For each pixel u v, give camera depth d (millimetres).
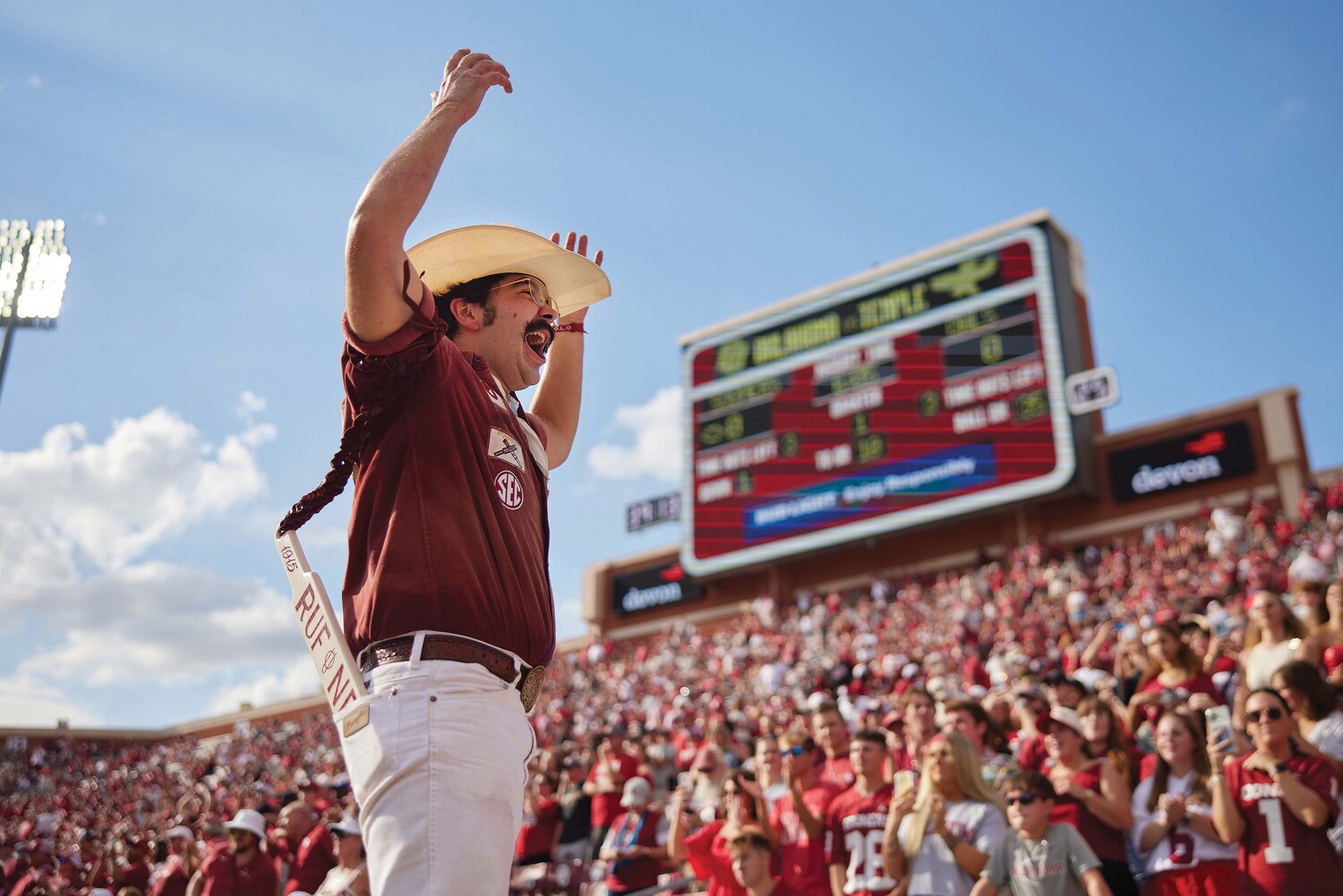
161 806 24125
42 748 35844
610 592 39719
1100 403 28031
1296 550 22750
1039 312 29656
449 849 1871
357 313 2031
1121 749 6441
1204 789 6109
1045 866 5676
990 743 7164
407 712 1959
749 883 7344
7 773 33281
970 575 30266
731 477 33656
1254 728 5859
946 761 6258
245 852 9141
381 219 2002
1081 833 6094
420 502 2109
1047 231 30328
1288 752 5832
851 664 23141
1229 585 19656
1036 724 7984
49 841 16828
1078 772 6297
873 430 31422
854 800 7039
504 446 2309
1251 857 5719
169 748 36969
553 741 19375
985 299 30688
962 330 30812
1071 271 31312
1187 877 5922
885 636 26078
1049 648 18141
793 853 7422
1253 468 28562
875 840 6770
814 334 33562
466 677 2018
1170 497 29484
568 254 2670
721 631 35031
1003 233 31000
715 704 18484
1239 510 28422
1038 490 28328
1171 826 6082
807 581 34625
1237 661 8945
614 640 38781
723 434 34281
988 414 29625
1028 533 30875
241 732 36656
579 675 33250
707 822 8508
